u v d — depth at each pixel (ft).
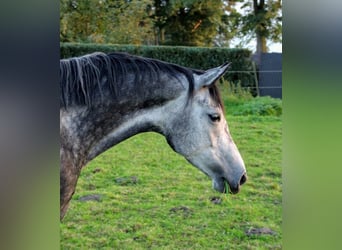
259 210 10.57
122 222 10.01
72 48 14.57
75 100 5.32
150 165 12.73
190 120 5.84
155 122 5.75
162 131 5.86
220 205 10.82
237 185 6.08
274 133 14.62
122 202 10.84
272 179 11.99
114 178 12.02
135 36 16.14
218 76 5.75
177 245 9.23
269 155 13.16
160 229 9.80
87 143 5.51
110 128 5.58
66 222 9.89
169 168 12.66
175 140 5.90
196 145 5.90
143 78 5.58
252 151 13.38
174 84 5.70
